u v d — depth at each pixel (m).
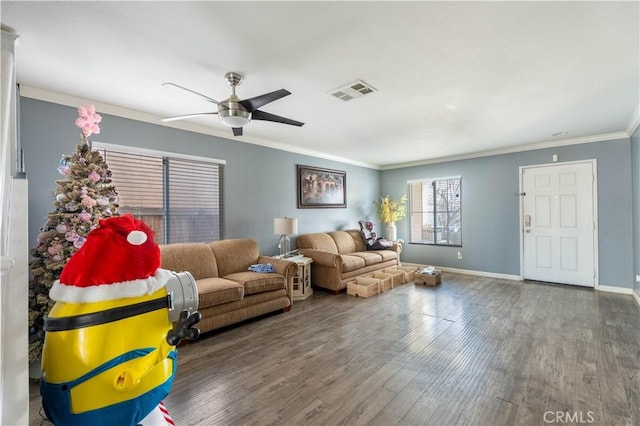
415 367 2.31
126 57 2.18
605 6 1.67
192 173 3.81
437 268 6.22
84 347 1.08
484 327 3.11
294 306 3.92
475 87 2.73
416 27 1.86
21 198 1.31
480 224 5.64
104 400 1.11
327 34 1.92
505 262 5.36
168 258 3.21
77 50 2.07
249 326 3.21
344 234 5.75
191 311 1.35
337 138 4.54
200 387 2.08
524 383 2.08
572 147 4.70
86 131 2.34
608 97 2.99
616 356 2.44
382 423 1.70
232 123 2.53
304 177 5.28
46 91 2.73
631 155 4.22
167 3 1.61
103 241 1.16
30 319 2.12
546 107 3.25
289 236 4.98
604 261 4.47
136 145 3.30
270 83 2.62
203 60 2.23
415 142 4.80
